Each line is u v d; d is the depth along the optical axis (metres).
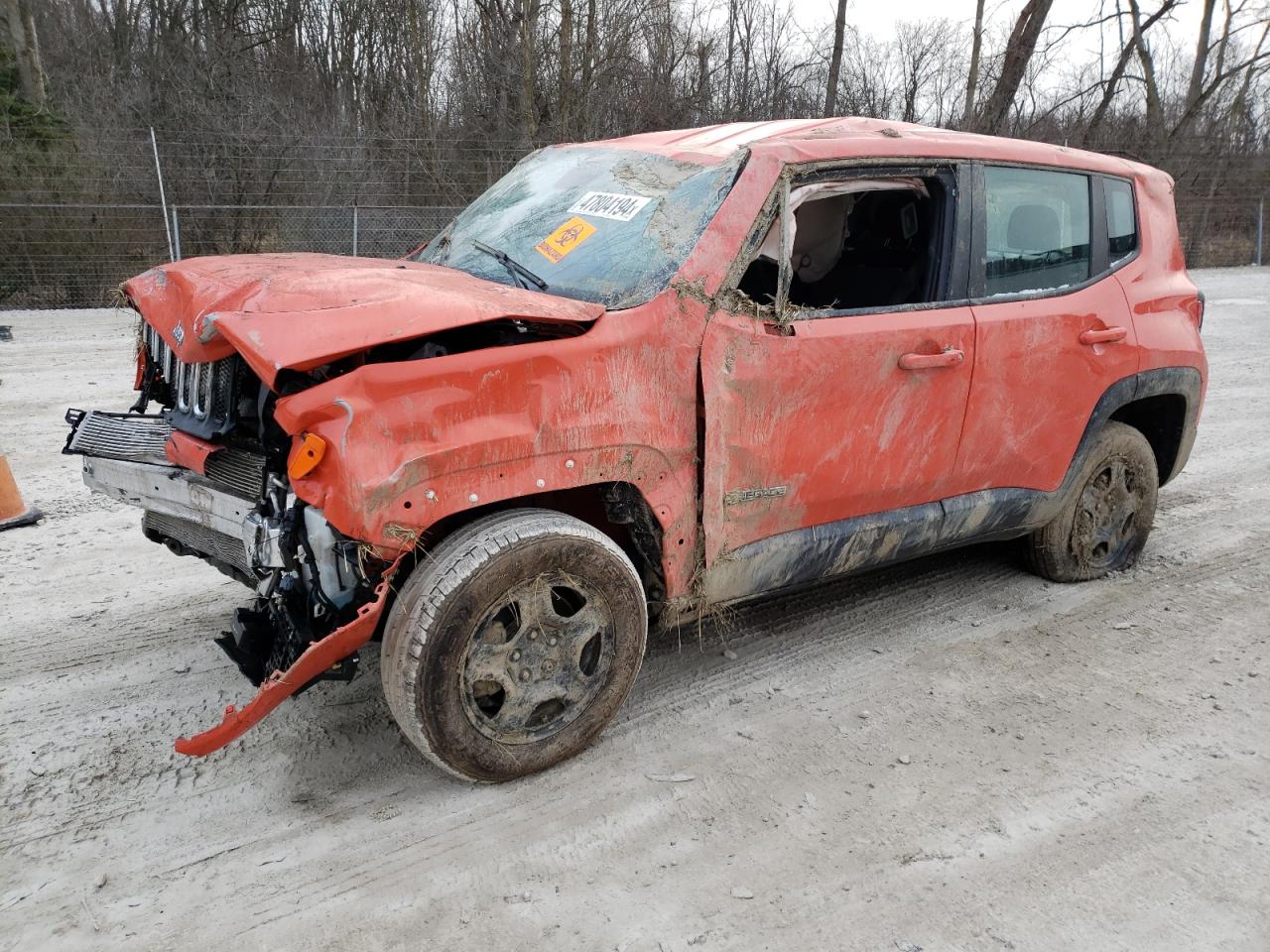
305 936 2.42
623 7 18.42
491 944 2.40
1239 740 3.36
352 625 2.63
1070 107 21.98
